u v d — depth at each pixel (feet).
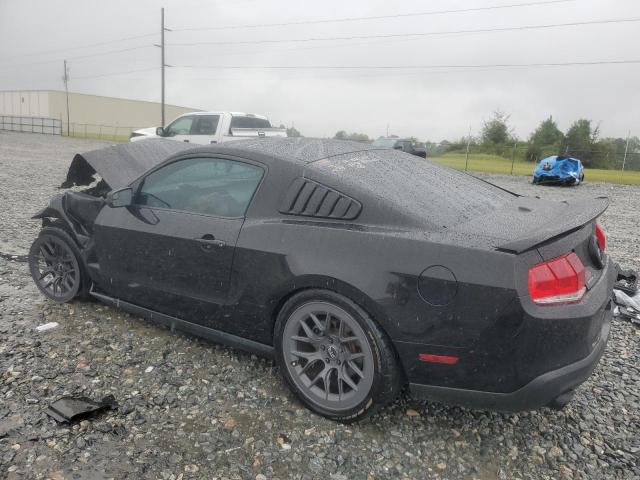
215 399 9.84
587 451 8.70
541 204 10.94
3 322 12.89
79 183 15.28
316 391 9.41
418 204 9.05
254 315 9.92
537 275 7.68
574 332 7.79
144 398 9.76
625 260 21.34
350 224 9.00
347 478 7.89
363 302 8.43
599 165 88.69
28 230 22.84
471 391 8.23
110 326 12.89
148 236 11.37
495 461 8.41
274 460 8.20
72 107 224.33
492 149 113.29
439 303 7.98
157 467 7.92
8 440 8.36
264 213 9.90
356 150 11.31
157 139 16.12
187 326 11.35
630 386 10.81
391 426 9.21
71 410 9.12
